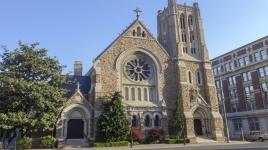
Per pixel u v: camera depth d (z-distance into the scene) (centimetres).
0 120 3300
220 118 5066
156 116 4794
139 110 4672
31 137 3975
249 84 7462
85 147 3894
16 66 3706
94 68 4556
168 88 5016
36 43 3884
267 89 6875
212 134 4941
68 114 4200
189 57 5400
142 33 5175
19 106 3603
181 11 5803
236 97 7912
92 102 4469
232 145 3791
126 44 4953
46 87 3647
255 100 7212
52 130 4047
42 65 3806
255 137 5212
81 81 5250
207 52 5528
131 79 4866
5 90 3453
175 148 3422
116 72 4709
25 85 3462
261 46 7106
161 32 6012
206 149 3066
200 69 5412
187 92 4978
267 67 6912
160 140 4488
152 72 5094
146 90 4941
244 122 7556
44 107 3541
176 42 5334
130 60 4994
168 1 5822
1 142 4200
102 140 4000
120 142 3978
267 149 2773
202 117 5069
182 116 4784
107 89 4550
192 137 4650
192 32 5769
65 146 3956
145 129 4622
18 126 3453
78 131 4228
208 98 5188
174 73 5156
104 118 4066
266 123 6825
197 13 5875
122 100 4484
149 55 5069
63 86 4916
